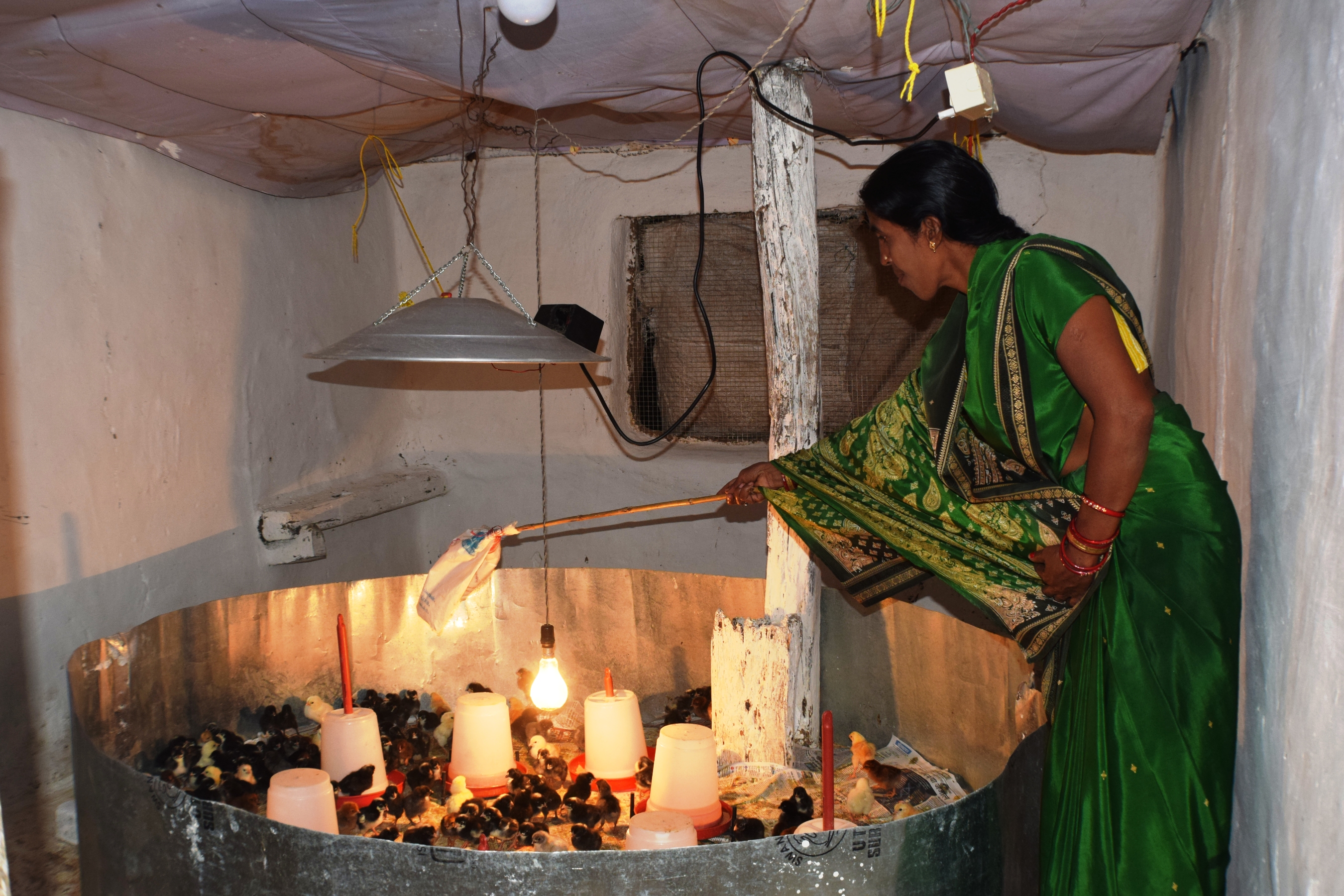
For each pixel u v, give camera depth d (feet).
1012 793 7.43
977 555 7.97
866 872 6.66
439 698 12.50
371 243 16.93
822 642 11.92
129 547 12.00
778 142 10.46
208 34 9.22
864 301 15.93
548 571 12.69
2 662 10.39
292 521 14.10
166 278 12.62
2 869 2.91
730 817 9.57
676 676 12.41
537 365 17.19
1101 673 6.86
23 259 10.64
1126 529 6.74
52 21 8.91
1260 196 7.06
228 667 11.19
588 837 8.75
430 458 17.95
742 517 16.38
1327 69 5.64
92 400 11.47
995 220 7.11
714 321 16.65
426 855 6.47
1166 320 11.91
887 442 8.86
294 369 15.05
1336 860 5.13
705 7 8.89
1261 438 6.64
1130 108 11.10
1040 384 6.82
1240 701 7.01
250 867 6.92
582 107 13.39
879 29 8.31
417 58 9.99
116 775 7.54
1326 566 5.35
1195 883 6.56
